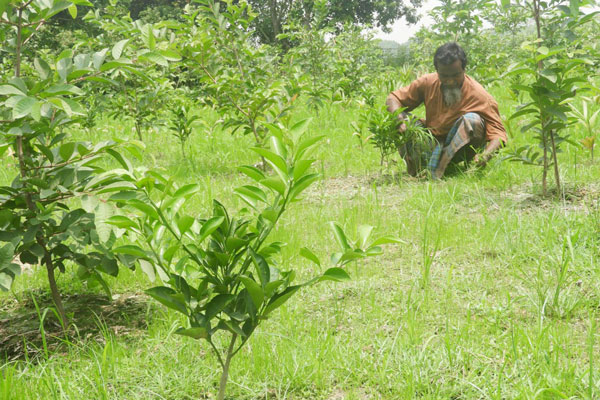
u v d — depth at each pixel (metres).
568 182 5.89
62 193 3.11
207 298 2.31
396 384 2.70
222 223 2.24
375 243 2.23
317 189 6.66
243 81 7.48
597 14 5.05
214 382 2.82
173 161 8.48
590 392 2.40
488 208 5.39
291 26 13.59
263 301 2.22
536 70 5.14
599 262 3.96
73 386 2.70
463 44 14.54
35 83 2.99
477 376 2.70
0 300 4.00
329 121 11.05
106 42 8.83
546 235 4.38
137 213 3.35
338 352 2.95
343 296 3.79
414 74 16.16
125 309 3.79
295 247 4.58
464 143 6.35
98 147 3.09
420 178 6.77
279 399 2.66
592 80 12.18
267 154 2.11
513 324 3.12
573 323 3.25
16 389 2.56
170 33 7.28
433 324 3.32
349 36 16.47
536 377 2.70
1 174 7.69
